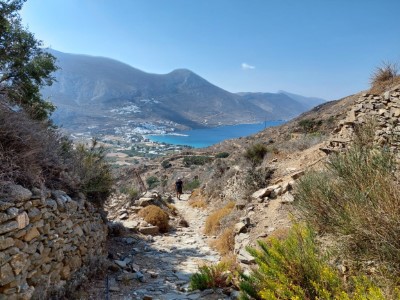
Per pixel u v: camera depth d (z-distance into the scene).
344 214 4.23
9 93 5.70
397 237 3.48
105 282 6.49
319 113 50.19
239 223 9.09
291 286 3.78
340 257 4.07
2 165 4.29
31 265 4.25
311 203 5.16
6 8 10.27
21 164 4.71
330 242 4.43
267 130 60.69
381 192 3.95
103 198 8.59
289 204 8.59
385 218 3.62
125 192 18.23
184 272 7.69
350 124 11.48
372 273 3.60
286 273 4.00
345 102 47.94
